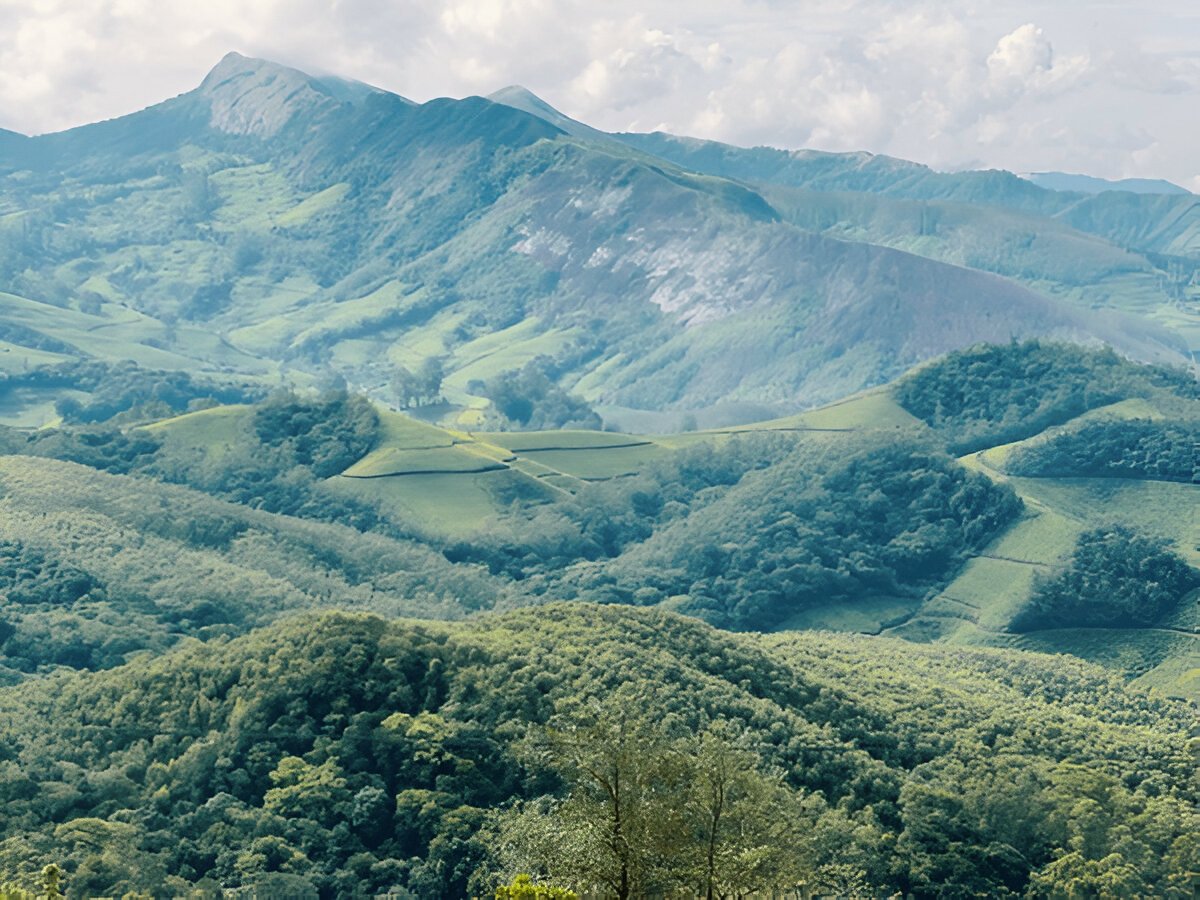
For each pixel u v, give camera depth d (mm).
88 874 173500
